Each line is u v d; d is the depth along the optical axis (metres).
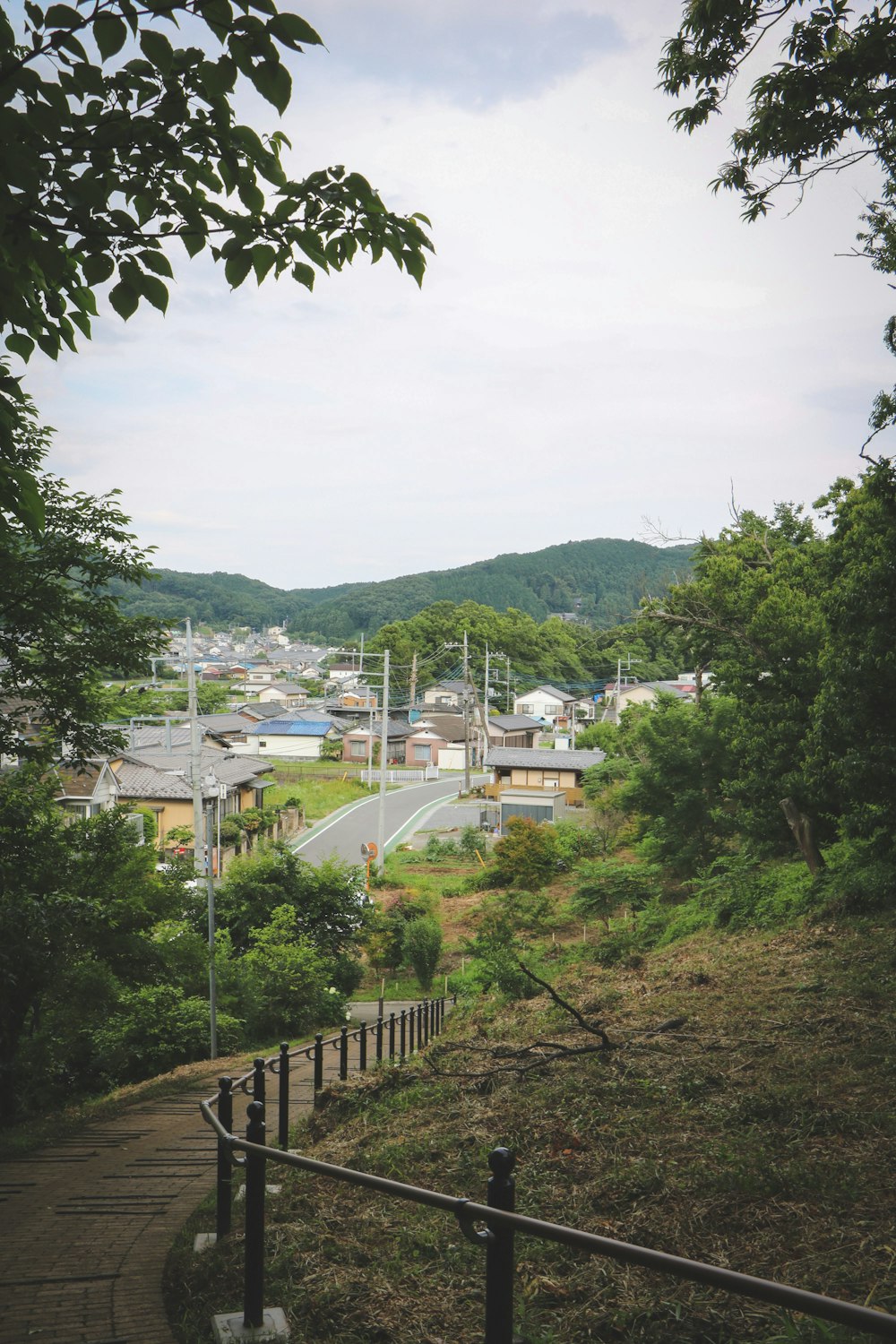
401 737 80.12
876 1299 3.30
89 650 10.35
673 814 27.80
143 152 3.53
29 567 9.96
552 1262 3.91
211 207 3.69
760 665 20.95
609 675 107.12
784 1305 1.87
